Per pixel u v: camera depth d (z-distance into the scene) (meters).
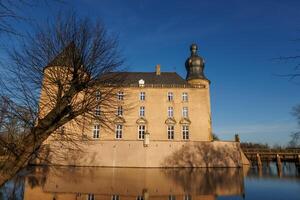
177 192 23.95
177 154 46.88
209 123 51.12
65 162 45.28
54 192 22.89
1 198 19.64
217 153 47.84
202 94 52.16
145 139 47.00
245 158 53.91
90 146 46.41
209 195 22.64
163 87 52.28
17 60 10.88
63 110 9.73
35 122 10.54
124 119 49.84
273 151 61.66
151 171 41.44
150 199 20.98
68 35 11.66
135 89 51.94
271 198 21.05
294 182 30.28
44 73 11.43
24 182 27.75
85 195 22.05
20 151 8.62
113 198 21.17
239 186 27.42
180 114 51.25
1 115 9.74
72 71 10.77
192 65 57.06
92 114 11.84
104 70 12.13
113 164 46.03
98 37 12.15
